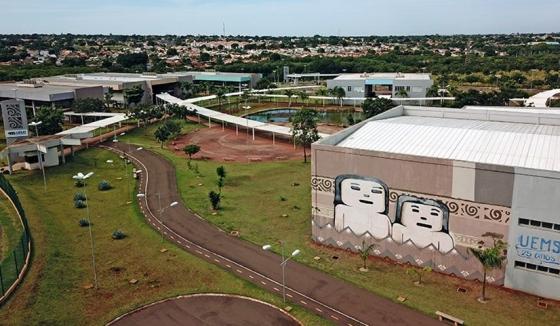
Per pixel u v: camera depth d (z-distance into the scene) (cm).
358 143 7006
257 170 11025
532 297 5481
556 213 5175
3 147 13050
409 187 6081
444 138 6788
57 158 11631
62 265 6394
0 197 9094
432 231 6044
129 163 11756
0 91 18488
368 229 6556
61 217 8288
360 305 5447
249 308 5462
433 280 5938
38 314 5269
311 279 6050
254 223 7875
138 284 6012
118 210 8631
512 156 5969
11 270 6022
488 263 5266
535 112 7762
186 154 12606
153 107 17488
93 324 5203
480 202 5612
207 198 9094
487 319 5091
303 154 12494
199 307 5506
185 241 7250
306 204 8675
